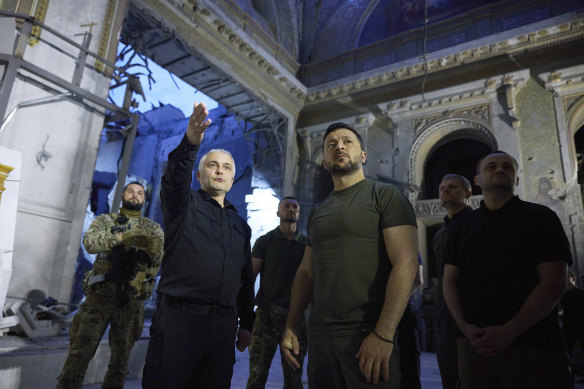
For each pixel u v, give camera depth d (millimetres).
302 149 12375
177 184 1604
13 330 3350
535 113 8828
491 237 1584
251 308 2012
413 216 1424
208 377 1622
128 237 2385
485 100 9516
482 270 1549
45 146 5516
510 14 9969
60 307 4281
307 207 11602
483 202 1743
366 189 1518
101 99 5871
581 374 4750
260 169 12555
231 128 14914
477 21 10406
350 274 1384
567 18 8547
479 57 9711
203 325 1618
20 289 4969
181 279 1634
